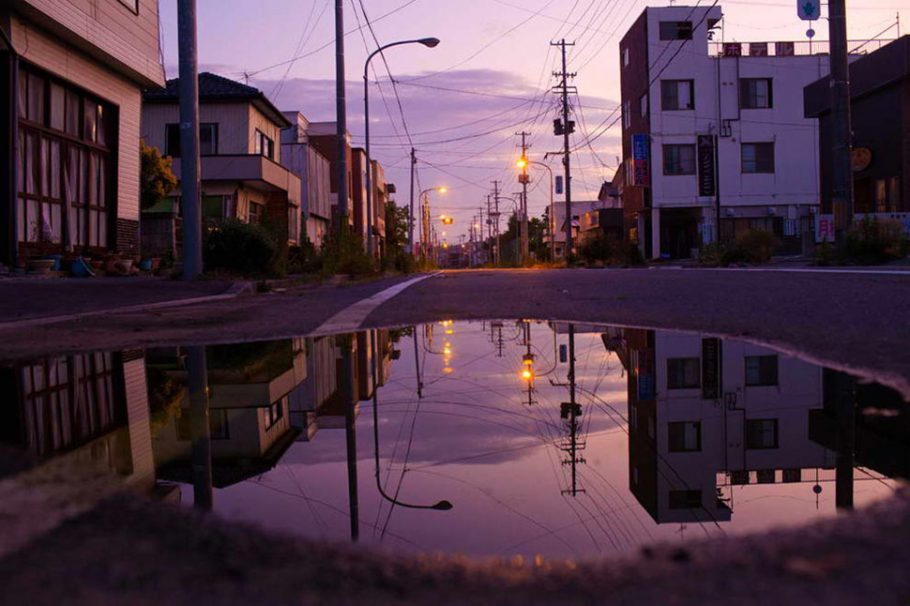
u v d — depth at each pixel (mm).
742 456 2531
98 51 16812
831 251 20703
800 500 1957
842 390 3400
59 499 1817
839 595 1212
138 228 20438
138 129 20391
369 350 5715
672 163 41812
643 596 1260
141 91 20688
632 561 1434
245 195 30859
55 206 16359
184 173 13312
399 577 1375
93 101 18094
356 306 9305
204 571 1375
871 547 1393
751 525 1743
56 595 1257
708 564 1380
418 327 7129
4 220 14227
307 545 1547
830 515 1684
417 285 15047
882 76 28625
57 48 15812
